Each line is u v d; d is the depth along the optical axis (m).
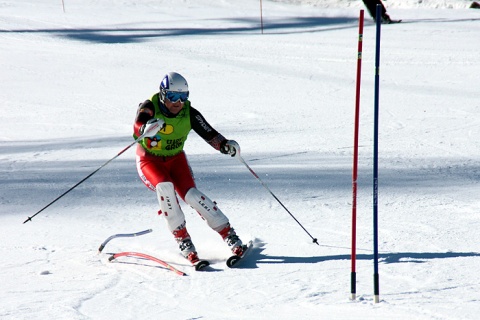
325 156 20.59
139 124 10.54
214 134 11.26
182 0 78.06
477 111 28.30
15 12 65.81
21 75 40.50
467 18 62.09
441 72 38.38
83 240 12.16
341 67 41.25
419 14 67.38
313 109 30.23
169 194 10.66
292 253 11.01
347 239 11.68
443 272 9.48
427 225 12.44
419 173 17.75
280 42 50.69
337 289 8.97
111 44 51.12
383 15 60.31
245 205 14.56
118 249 11.58
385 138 23.38
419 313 7.76
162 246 11.67
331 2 77.94
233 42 51.31
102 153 22.22
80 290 9.31
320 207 14.19
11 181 17.81
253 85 36.88
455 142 22.33
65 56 46.25
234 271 10.20
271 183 16.80
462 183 16.38
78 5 72.75
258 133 25.06
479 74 37.44
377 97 8.35
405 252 10.70
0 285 9.59
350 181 16.88
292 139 23.69
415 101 31.06
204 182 17.06
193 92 35.16
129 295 9.09
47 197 15.81
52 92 36.09
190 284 9.60
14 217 13.96
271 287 9.26
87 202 15.24
